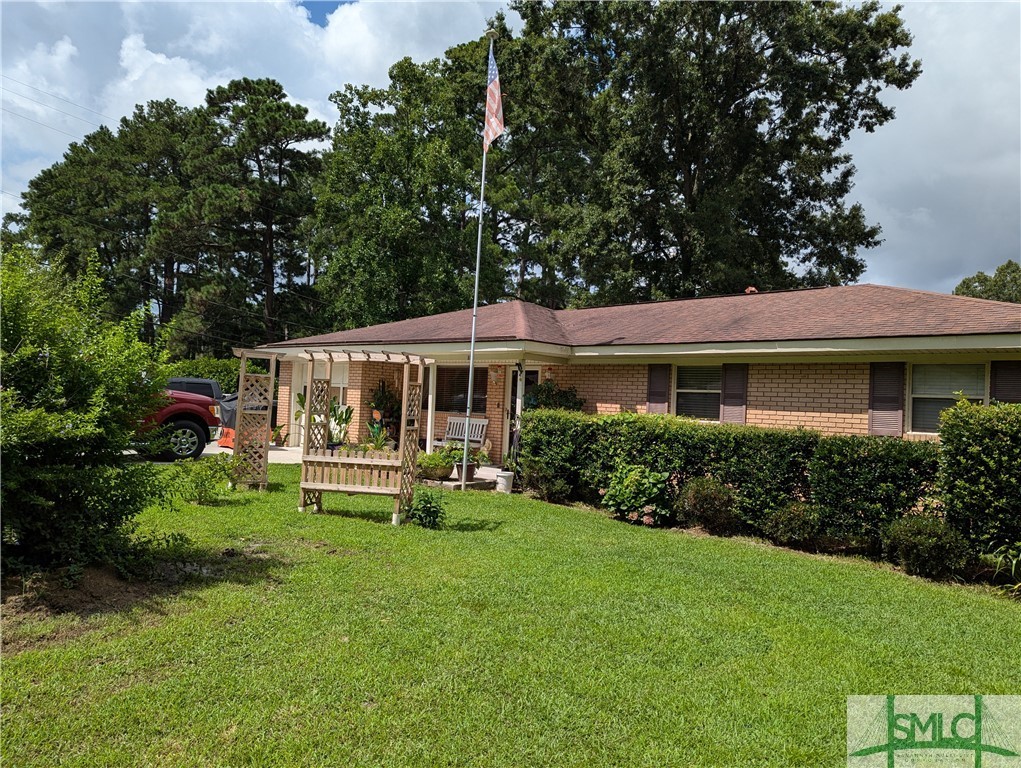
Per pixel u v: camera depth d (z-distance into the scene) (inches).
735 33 1027.9
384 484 315.6
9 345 182.2
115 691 131.3
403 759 113.5
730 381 440.1
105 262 1689.2
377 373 650.2
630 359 491.5
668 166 1075.3
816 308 459.2
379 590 204.5
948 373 359.3
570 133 1261.1
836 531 303.0
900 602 225.5
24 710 121.9
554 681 146.7
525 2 1154.7
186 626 165.9
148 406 212.2
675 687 147.6
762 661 165.2
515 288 1555.1
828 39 993.5
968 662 171.5
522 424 457.1
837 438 309.1
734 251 1032.2
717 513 338.3
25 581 176.1
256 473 405.4
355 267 1198.9
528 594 209.2
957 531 264.4
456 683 142.7
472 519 343.0
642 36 1006.4
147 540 225.9
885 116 1075.3
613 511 379.6
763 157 1127.6
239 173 1505.9
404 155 1190.9
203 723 121.3
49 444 186.2
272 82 1585.9
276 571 219.6
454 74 1353.3
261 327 1592.0
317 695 133.9
